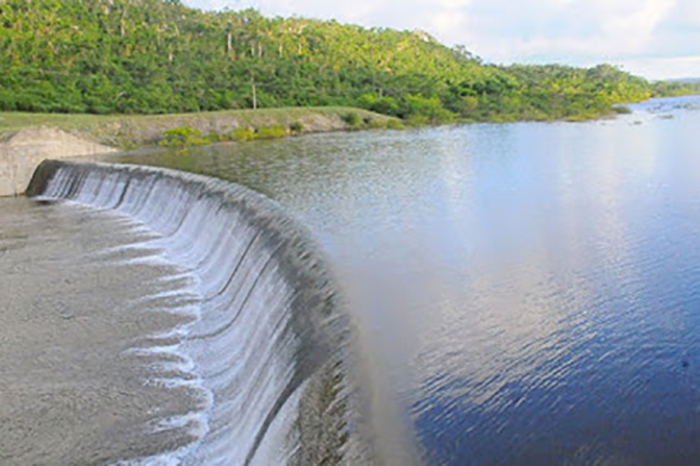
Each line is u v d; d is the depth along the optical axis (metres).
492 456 6.48
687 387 7.62
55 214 26.94
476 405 7.41
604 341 8.99
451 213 17.33
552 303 10.50
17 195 33.88
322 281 11.53
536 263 12.65
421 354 8.68
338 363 8.53
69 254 20.44
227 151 37.19
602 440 6.69
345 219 16.88
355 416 7.22
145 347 13.21
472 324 9.70
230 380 11.41
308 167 28.06
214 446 9.77
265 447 7.68
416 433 6.87
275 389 9.16
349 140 41.28
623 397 7.47
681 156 26.56
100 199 28.81
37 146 35.16
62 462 9.71
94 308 15.50
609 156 27.50
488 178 22.92
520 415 7.16
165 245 20.84
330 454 6.65
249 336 12.09
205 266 17.86
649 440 6.67
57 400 11.36
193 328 13.96
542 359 8.45
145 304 15.57
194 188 22.00
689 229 14.62
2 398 11.52
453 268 12.48
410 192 20.70
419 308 10.37
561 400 7.44
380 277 11.92
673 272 11.76
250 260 14.80
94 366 12.54
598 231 14.85
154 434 10.20
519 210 17.41
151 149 41.12
